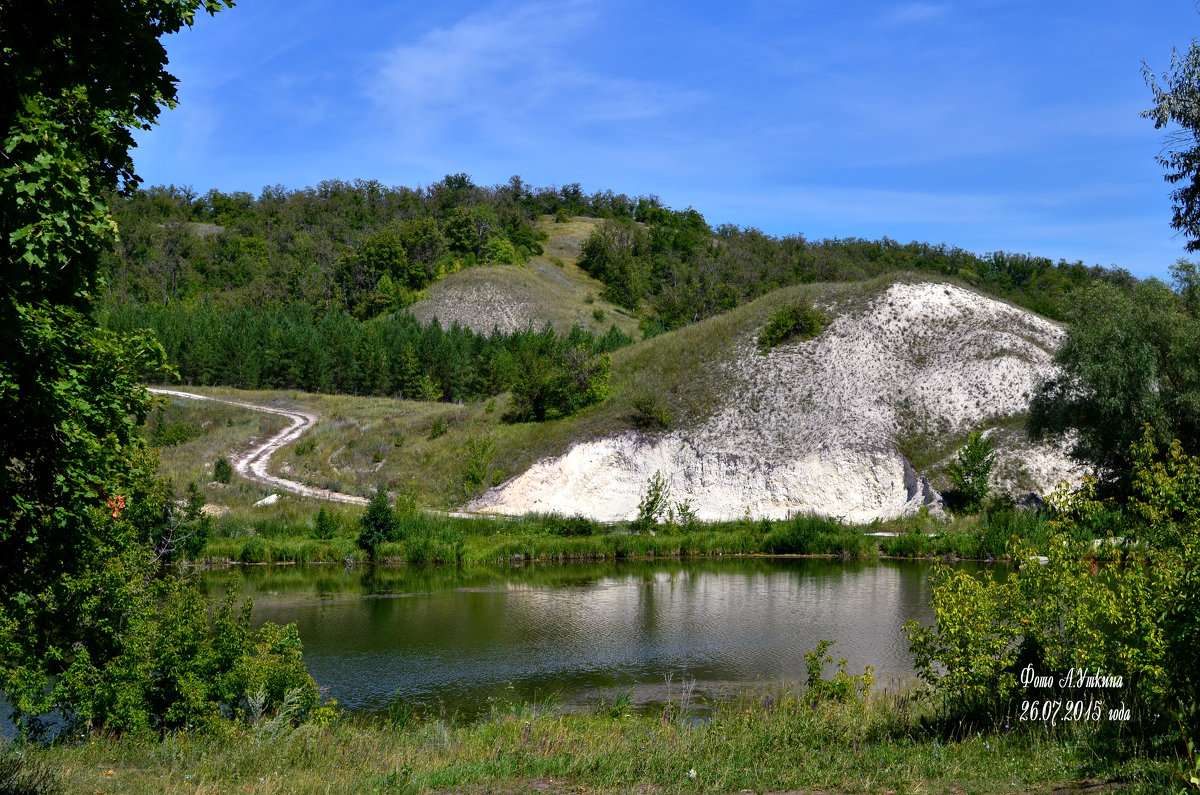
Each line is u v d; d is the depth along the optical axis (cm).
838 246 17725
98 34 796
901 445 5284
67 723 1405
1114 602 1063
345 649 2402
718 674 2105
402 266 14775
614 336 10938
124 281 13825
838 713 1264
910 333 6075
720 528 4828
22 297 738
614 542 4422
